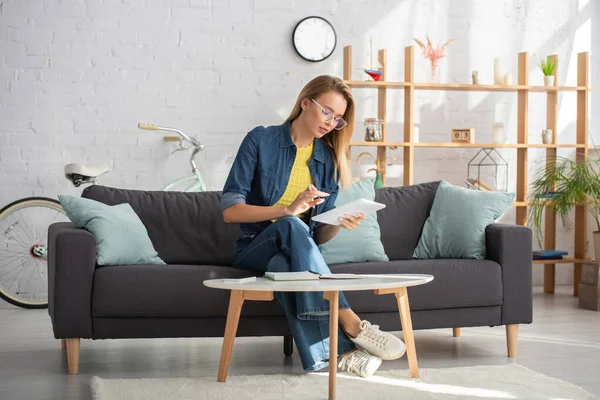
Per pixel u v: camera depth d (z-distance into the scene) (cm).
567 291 568
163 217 375
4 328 421
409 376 302
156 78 529
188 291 315
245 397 271
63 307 309
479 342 384
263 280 272
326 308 280
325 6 551
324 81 298
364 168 560
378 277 279
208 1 534
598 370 326
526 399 271
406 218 392
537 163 591
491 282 343
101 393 274
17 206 497
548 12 589
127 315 314
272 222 314
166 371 320
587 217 594
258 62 541
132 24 524
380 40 560
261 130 312
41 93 514
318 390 281
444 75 573
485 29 578
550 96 564
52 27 514
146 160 529
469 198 379
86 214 339
